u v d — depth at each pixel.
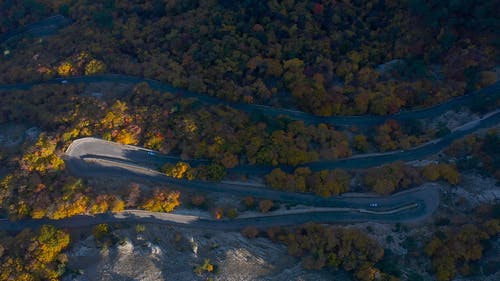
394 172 145.88
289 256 134.62
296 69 170.75
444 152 153.25
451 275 125.00
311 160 152.75
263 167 155.12
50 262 132.00
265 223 144.62
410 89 162.00
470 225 131.62
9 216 145.25
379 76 168.12
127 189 146.62
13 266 129.88
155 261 130.88
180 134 158.12
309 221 144.38
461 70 160.50
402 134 157.25
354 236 132.88
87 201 144.62
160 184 153.75
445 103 161.75
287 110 168.50
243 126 159.88
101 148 160.12
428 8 167.62
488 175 143.50
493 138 147.50
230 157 151.88
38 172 152.12
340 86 169.25
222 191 151.88
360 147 155.62
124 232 138.88
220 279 126.69
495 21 158.50
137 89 173.88
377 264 129.75
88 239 138.88
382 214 143.62
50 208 143.25
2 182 149.25
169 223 143.62
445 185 145.00
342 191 146.88
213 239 139.25
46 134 160.75
